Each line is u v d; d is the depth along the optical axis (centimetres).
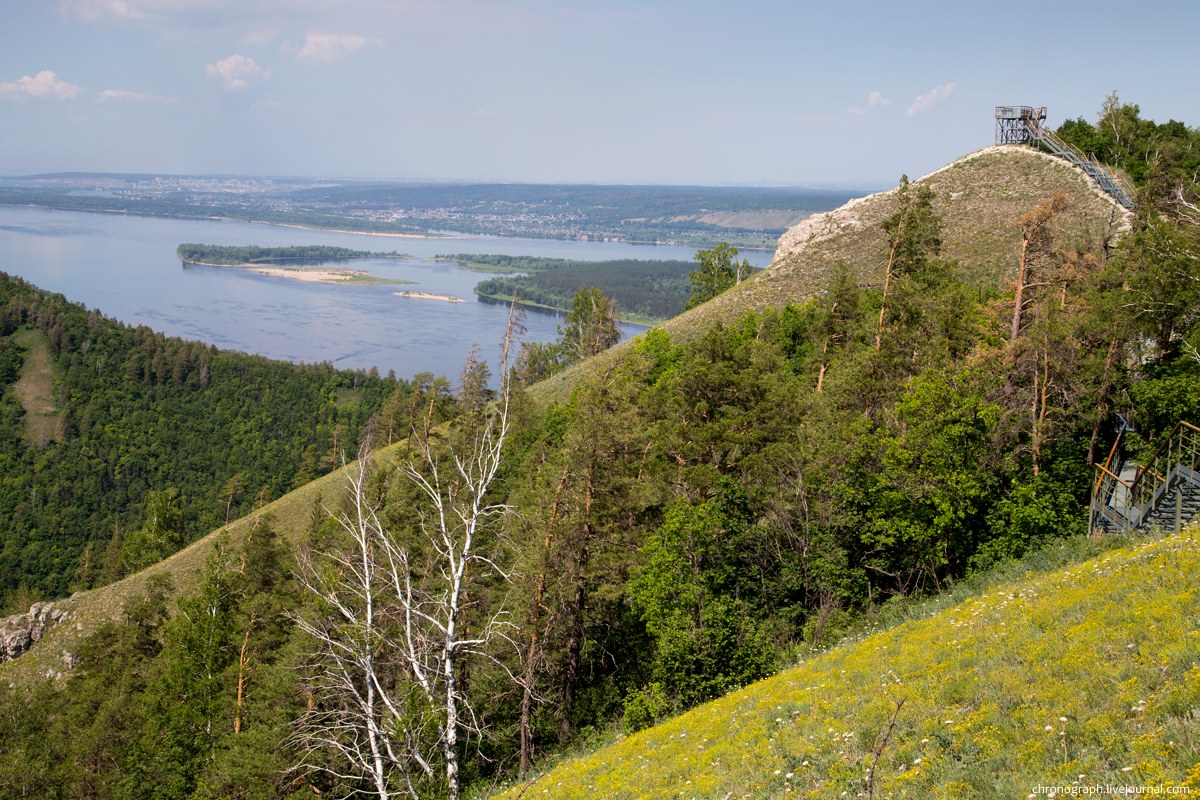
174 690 3841
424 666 1656
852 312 4891
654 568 2891
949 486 2767
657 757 1839
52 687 6050
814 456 3186
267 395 16175
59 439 14275
